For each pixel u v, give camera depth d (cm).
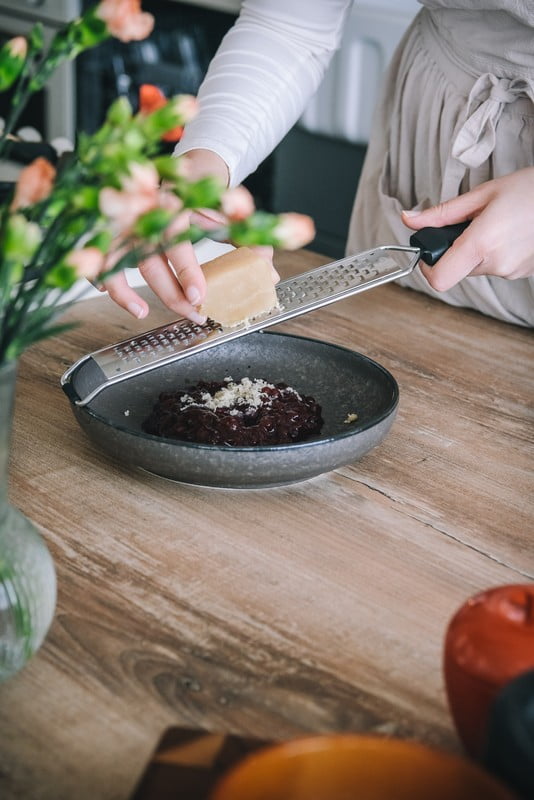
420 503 98
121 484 98
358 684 71
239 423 99
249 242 54
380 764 52
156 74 285
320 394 113
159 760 60
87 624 77
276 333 118
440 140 150
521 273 122
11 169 151
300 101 148
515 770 51
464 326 146
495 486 102
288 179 270
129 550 87
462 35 144
